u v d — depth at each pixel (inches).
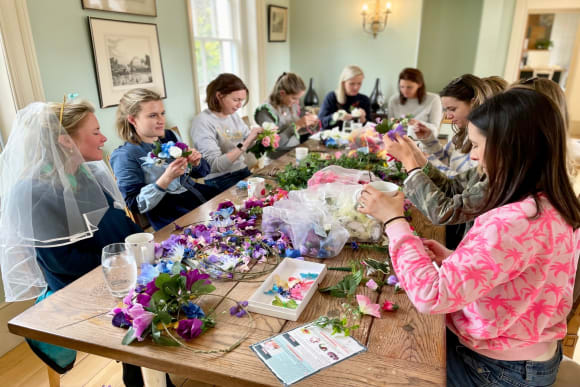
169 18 120.3
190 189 85.7
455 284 30.0
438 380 30.1
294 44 198.5
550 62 361.4
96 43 95.0
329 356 32.7
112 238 59.3
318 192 56.5
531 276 31.9
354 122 141.3
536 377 37.4
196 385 66.2
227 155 97.7
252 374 31.0
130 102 75.4
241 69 168.7
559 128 30.6
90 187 55.1
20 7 75.0
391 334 35.4
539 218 30.3
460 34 192.1
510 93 32.4
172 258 46.4
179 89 128.6
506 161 31.9
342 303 40.1
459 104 67.9
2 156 51.7
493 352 38.1
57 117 53.9
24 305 78.7
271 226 54.1
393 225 36.0
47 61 83.7
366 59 190.5
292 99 128.3
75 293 42.7
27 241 50.4
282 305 38.7
